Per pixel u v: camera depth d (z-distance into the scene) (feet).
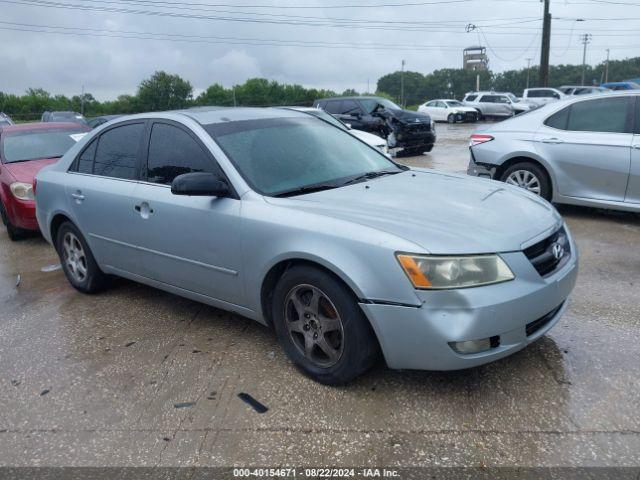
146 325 14.26
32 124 29.07
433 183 12.84
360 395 10.46
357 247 9.80
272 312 11.64
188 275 13.09
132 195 13.94
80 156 16.44
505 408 9.84
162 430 9.80
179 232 12.82
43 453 9.43
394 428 9.47
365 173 13.48
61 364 12.46
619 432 9.07
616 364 11.08
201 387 11.11
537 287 9.84
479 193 12.10
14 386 11.64
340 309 10.14
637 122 21.01
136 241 14.11
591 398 10.01
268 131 13.57
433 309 9.30
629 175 20.94
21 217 23.44
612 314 13.41
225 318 14.37
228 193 11.95
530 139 23.27
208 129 12.98
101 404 10.75
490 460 8.59
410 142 49.42
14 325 14.90
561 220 11.89
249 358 12.13
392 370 11.25
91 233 15.58
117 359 12.50
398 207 10.93
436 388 10.55
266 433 9.54
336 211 10.67
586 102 22.33
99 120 64.13
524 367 11.12
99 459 9.18
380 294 9.58
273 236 10.93
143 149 14.25
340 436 9.35
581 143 21.88
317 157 13.39
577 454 8.63
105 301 16.21
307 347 11.00
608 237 20.12
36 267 20.59
